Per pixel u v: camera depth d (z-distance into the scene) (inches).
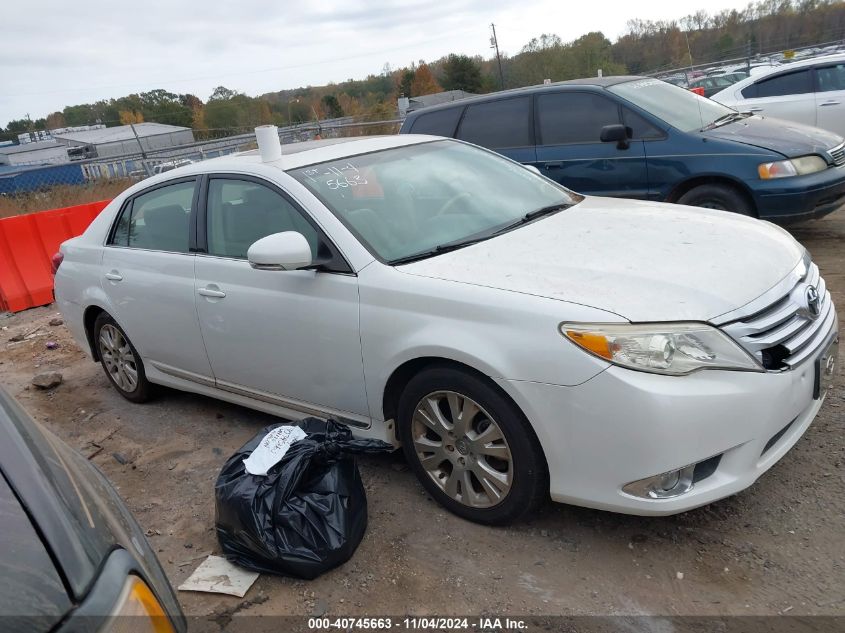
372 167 158.2
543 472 116.0
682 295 109.5
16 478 62.2
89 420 201.3
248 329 152.3
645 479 105.0
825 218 317.7
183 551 132.6
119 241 191.2
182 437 181.6
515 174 175.8
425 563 119.1
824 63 395.2
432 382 124.0
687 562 112.3
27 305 340.5
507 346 112.0
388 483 144.6
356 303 131.8
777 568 108.6
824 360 120.0
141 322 183.0
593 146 280.2
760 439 107.1
